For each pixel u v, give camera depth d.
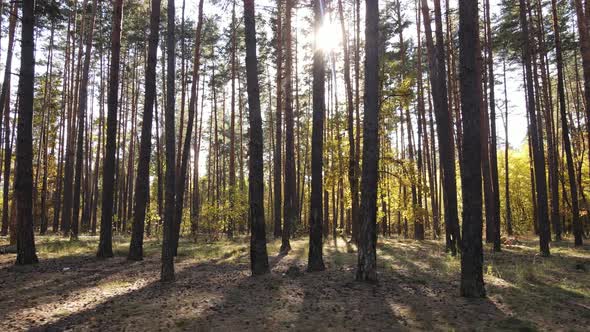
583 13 15.80
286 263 14.80
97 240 23.69
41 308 8.36
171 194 11.30
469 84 9.25
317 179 12.60
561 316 7.98
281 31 23.89
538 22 24.64
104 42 29.89
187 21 28.73
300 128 39.06
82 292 9.77
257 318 7.69
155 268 13.30
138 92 38.72
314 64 12.78
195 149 40.19
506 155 32.31
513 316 7.93
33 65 13.70
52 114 36.12
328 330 7.07
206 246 22.30
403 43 28.02
